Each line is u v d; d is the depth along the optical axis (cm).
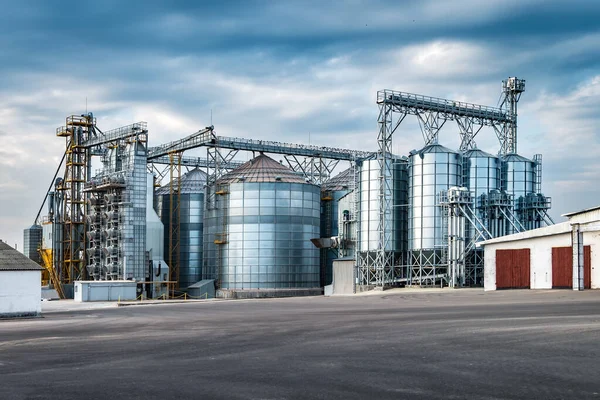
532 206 10419
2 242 5869
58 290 11631
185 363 2014
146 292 11506
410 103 10056
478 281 9769
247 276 11938
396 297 7106
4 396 1513
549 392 1388
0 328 4184
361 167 10644
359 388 1489
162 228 12112
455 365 1769
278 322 3712
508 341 2234
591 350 1967
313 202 12431
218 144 12406
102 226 11781
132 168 11362
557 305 4253
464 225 9525
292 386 1542
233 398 1423
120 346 2625
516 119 11438
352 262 10488
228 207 12175
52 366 2041
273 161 12825
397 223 10450
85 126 12300
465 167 10438
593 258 6375
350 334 2739
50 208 12525
